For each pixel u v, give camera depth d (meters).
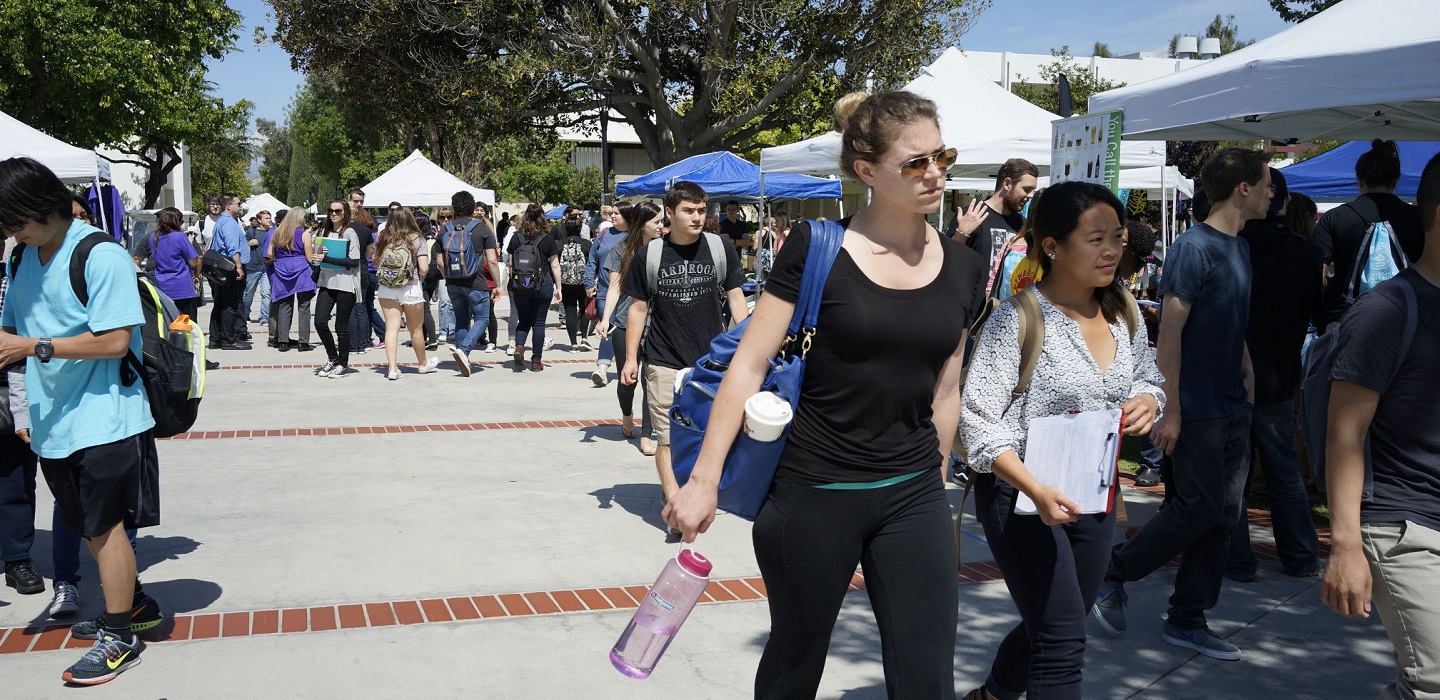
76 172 9.80
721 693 3.66
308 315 13.40
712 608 4.50
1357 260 4.79
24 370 4.29
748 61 22.31
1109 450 2.85
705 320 5.52
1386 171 5.35
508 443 7.87
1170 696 3.68
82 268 3.56
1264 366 4.84
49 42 23.95
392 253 10.84
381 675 3.77
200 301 14.08
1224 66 5.39
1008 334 2.80
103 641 3.74
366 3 22.52
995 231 5.65
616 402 9.71
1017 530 2.83
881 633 2.50
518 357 11.72
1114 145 6.14
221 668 3.81
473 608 4.43
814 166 10.20
